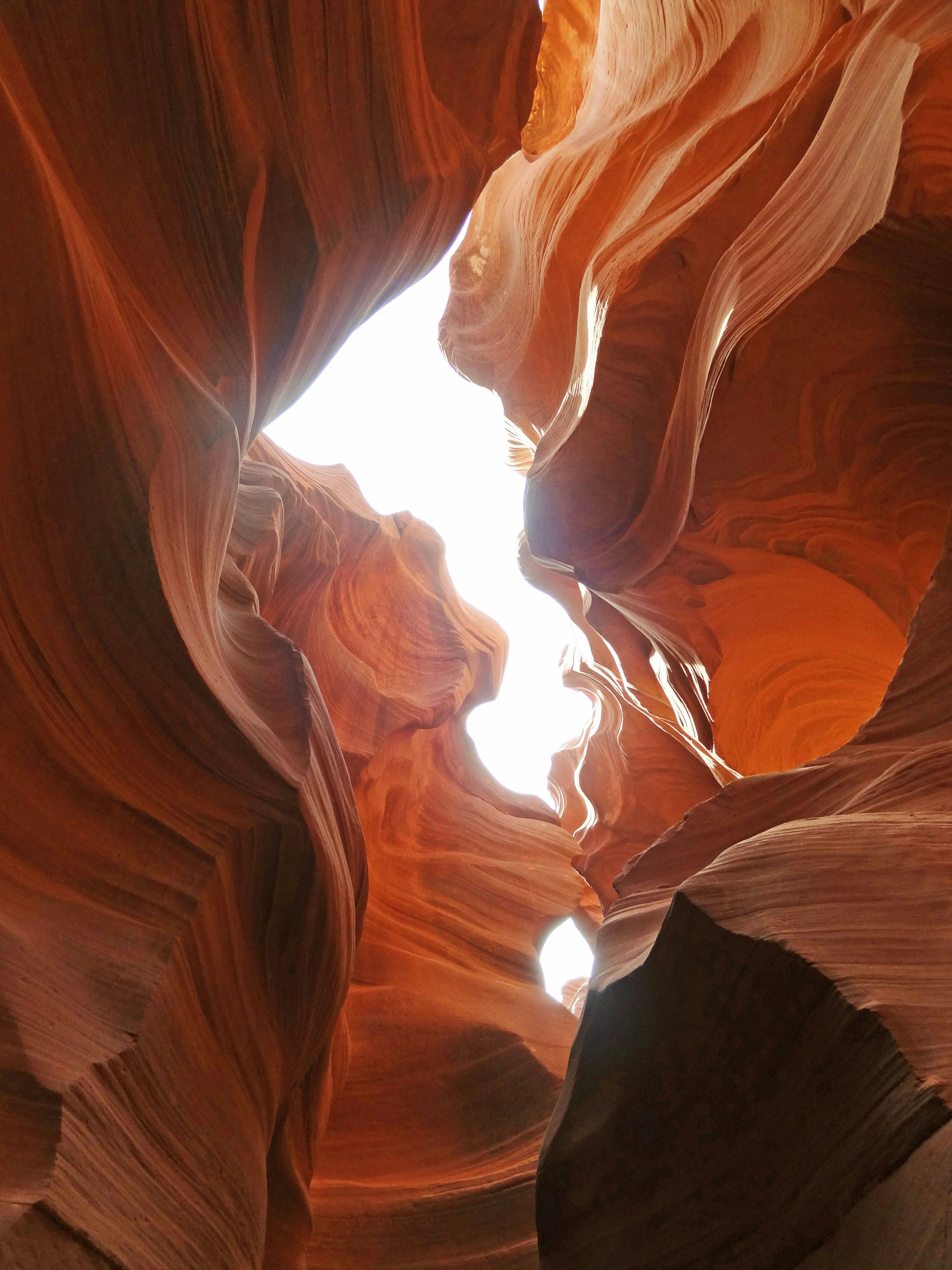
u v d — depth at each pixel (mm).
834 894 3639
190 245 4777
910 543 6816
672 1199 3969
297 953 5297
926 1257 2779
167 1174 3830
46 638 3932
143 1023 3779
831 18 8469
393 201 6172
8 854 3781
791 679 8555
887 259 5676
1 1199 2881
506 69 6820
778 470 7031
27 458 3730
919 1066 3041
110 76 4211
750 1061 3707
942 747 4262
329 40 5449
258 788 4816
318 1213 7668
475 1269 7430
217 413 4793
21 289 3588
